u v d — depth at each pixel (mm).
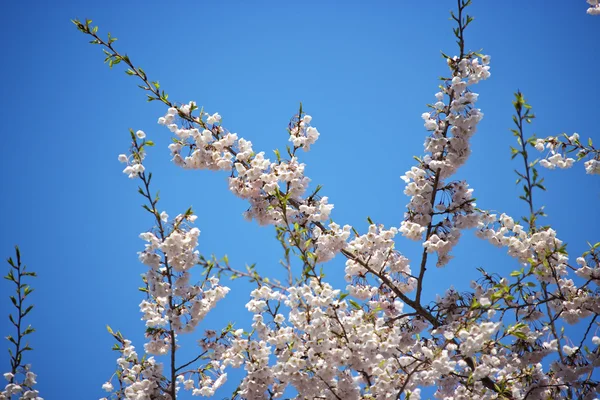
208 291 2631
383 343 2492
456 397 2572
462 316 2623
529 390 2605
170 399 2662
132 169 2568
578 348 2625
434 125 2709
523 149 2539
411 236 2715
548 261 2650
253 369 2590
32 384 2535
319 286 2494
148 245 2582
